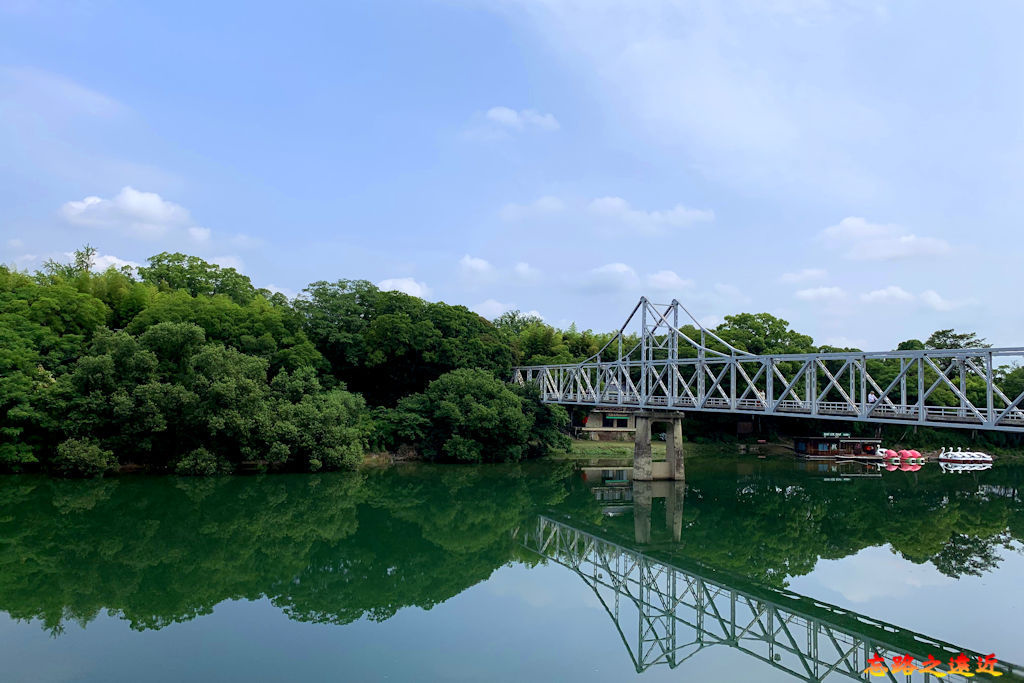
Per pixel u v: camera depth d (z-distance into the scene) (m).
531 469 63.97
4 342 45.25
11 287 51.94
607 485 57.28
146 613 23.92
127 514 38.34
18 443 44.72
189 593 26.41
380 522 40.44
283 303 80.88
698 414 84.56
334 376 70.44
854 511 47.00
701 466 68.38
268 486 47.59
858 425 84.12
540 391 76.12
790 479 60.34
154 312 56.38
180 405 47.41
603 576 31.89
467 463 65.38
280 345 64.50
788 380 82.25
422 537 37.66
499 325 123.00
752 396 84.38
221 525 37.12
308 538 35.75
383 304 75.19
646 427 59.03
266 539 34.97
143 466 49.91
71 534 34.22
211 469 48.72
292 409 52.94
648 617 25.91
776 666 20.95
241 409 50.06
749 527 42.41
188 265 78.38
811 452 75.69
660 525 43.03
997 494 53.91
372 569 31.03
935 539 39.12
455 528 40.47
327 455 53.34
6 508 38.31
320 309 72.62
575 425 84.38
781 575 32.28
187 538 34.47
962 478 62.66
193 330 50.84
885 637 23.75
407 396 70.12
